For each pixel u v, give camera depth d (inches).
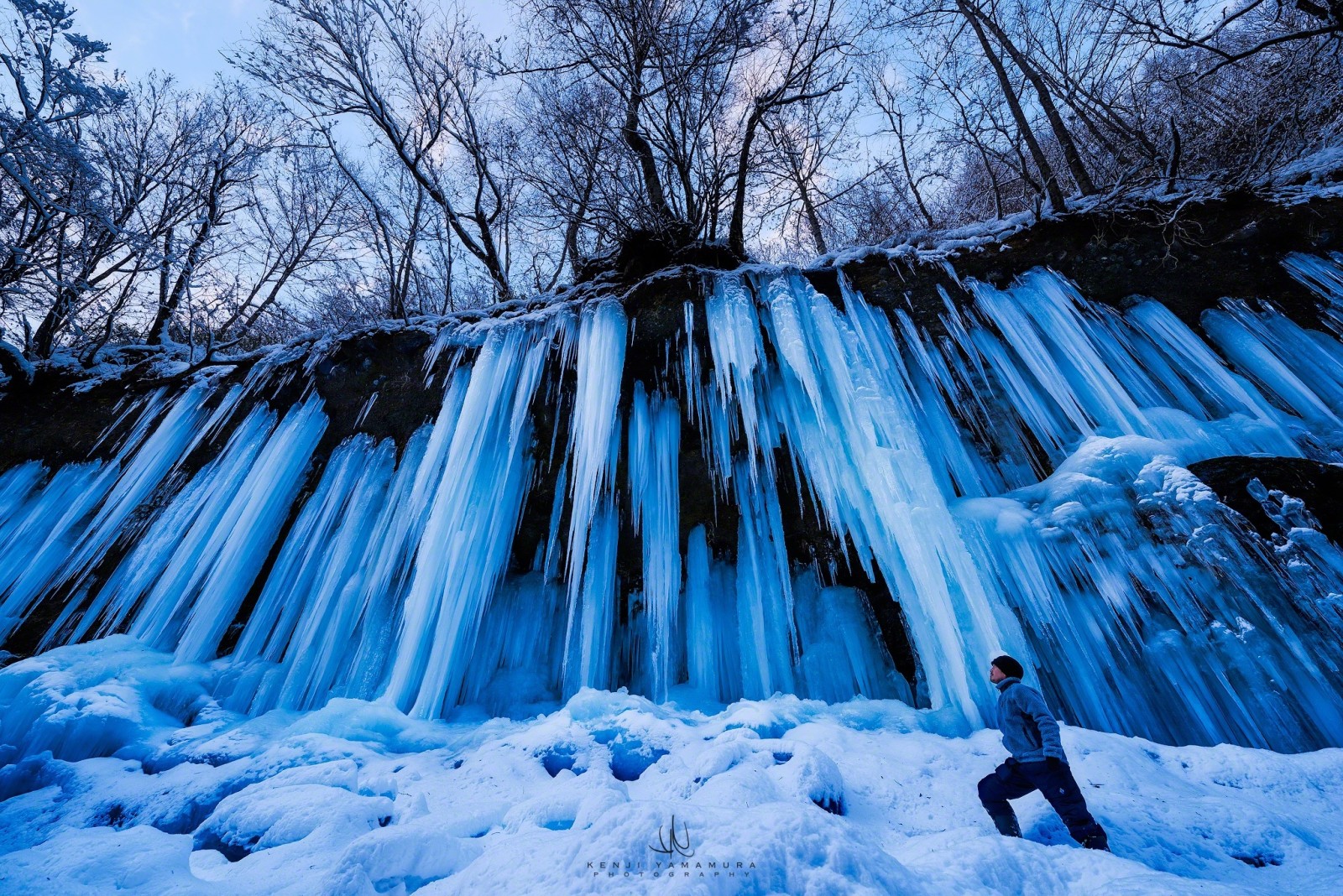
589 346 269.7
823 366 253.0
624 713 186.4
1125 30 343.0
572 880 74.1
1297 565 158.9
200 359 366.9
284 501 294.4
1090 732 148.1
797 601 262.2
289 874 96.4
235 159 448.1
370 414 303.3
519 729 200.1
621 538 280.5
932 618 198.5
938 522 202.5
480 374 274.1
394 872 90.0
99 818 146.4
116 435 340.5
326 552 276.4
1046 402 247.6
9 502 328.2
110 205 397.4
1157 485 186.2
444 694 233.1
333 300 515.2
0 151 274.7
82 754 191.0
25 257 315.9
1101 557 185.2
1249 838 100.6
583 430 254.1
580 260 431.5
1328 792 116.8
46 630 289.6
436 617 239.8
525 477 282.4
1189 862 95.3
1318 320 232.2
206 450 319.6
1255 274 245.6
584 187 395.2
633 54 391.5
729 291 266.5
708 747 164.2
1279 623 156.2
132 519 308.0
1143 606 175.8
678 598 264.2
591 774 136.0
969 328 260.8
